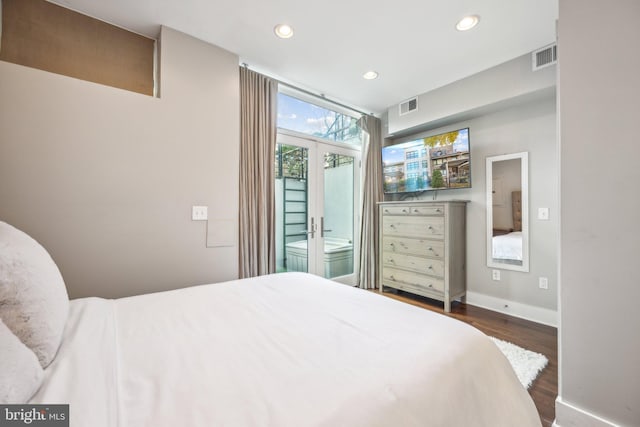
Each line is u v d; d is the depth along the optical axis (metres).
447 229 2.92
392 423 0.61
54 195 1.65
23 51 1.71
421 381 0.73
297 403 0.62
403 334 0.98
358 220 3.95
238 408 0.60
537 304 2.68
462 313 2.89
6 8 1.67
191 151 2.15
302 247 3.30
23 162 1.56
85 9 1.86
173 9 1.87
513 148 2.83
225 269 2.34
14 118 1.54
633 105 1.15
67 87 1.69
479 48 2.35
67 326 0.94
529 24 2.04
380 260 3.65
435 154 3.23
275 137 2.80
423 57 2.48
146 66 2.15
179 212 2.10
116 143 1.84
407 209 3.31
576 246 1.31
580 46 1.28
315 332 1.00
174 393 0.65
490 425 0.79
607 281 1.23
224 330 1.02
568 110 1.32
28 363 0.58
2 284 0.71
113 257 1.84
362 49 2.35
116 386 0.65
